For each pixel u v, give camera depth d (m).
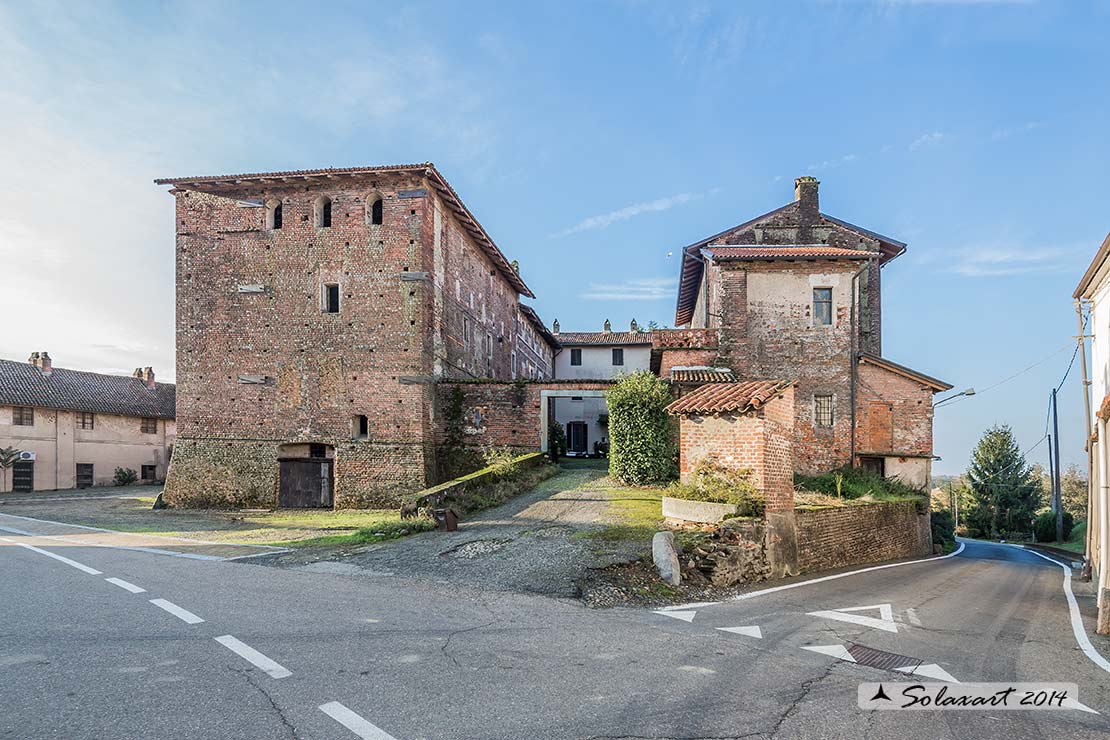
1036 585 15.03
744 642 7.71
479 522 15.84
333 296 26.06
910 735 5.18
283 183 26.17
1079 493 56.19
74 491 36.19
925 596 11.91
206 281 26.58
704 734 5.00
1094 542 16.39
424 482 24.66
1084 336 17.80
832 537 16.75
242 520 21.16
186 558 12.53
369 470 24.81
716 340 26.70
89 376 41.66
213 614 8.03
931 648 7.96
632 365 51.53
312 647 6.78
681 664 6.71
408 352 25.16
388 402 25.09
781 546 13.99
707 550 11.84
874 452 25.59
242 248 26.45
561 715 5.25
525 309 42.44
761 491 13.73
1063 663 7.55
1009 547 36.88
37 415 36.66
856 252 26.27
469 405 26.61
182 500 25.64
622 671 6.40
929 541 24.64
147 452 42.62
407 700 5.44
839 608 10.15
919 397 25.72
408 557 12.06
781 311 26.45
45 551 13.40
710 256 27.59
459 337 29.84
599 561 11.08
